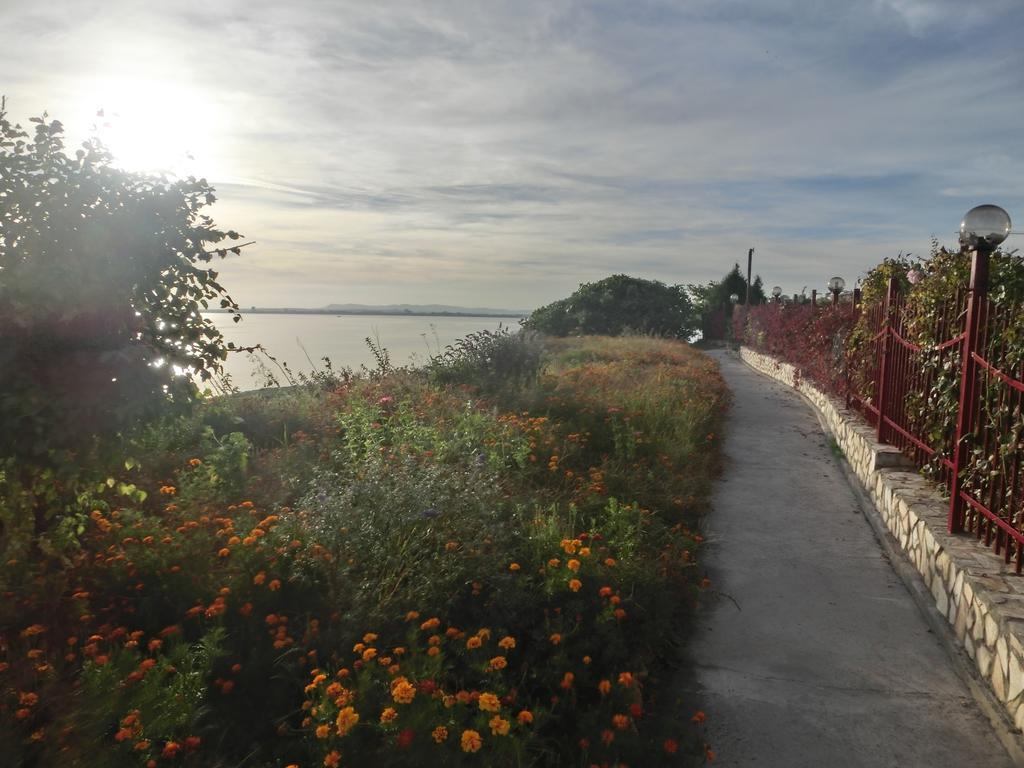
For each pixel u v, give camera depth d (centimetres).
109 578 376
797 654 388
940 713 333
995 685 333
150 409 335
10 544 359
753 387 1551
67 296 306
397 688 261
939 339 551
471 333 1205
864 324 869
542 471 642
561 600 375
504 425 739
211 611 333
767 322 1964
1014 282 431
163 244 345
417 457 608
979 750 305
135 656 292
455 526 433
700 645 398
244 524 445
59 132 342
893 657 385
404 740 247
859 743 311
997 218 422
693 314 3716
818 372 1192
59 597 342
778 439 946
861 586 477
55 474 344
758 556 528
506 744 268
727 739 314
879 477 612
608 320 3070
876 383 785
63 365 310
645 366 1495
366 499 434
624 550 431
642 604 384
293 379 1073
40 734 253
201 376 360
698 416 931
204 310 375
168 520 471
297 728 292
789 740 313
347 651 327
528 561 416
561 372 1298
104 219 334
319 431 771
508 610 362
